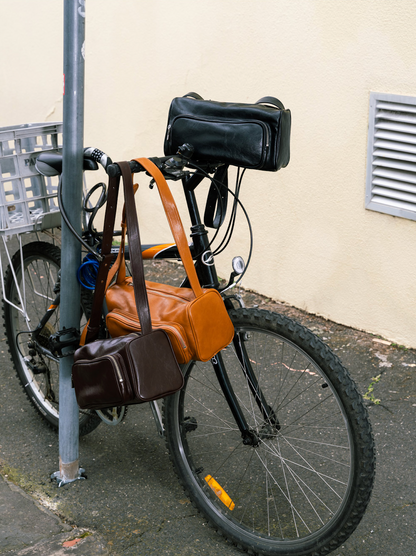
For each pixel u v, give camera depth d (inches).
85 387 73.4
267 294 152.8
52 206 102.1
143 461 100.5
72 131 80.0
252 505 89.7
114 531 85.4
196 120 79.8
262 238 149.0
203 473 94.2
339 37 122.7
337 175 130.4
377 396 115.3
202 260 80.1
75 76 78.2
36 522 86.1
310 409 96.5
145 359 69.6
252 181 146.7
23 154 94.1
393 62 116.3
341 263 135.0
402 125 118.1
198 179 80.4
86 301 92.8
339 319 138.9
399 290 126.5
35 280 110.9
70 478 95.4
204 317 72.3
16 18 200.4
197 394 107.4
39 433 108.7
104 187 85.6
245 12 136.9
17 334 107.3
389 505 89.7
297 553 77.2
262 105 79.6
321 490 92.2
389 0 113.9
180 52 153.7
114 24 167.2
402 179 119.8
